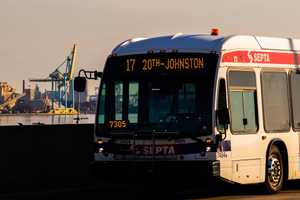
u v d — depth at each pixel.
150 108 23.66
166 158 23.16
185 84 23.39
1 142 26.23
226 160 23.27
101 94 24.59
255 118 24.86
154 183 23.75
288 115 26.48
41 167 27.42
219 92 23.22
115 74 24.45
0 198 24.50
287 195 25.36
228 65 23.83
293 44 27.34
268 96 25.56
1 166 26.14
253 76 24.98
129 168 23.61
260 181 25.09
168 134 23.17
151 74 23.84
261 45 25.66
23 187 26.77
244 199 24.08
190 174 22.89
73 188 28.00
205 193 26.42
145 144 23.45
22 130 26.92
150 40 24.50
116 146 23.94
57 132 28.09
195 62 23.48
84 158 29.06
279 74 26.30
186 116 23.17
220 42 23.72
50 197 24.91
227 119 22.88
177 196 25.41
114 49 24.77
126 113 23.98
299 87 27.28
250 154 24.50
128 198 24.66
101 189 27.67
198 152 22.88
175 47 23.84
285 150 26.28
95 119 24.52
